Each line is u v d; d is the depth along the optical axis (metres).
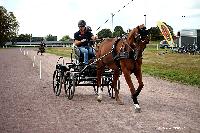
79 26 12.73
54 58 41.44
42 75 20.73
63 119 9.16
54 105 11.16
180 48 48.66
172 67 26.53
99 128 8.20
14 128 8.27
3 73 22.12
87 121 8.92
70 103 11.52
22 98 12.51
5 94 13.42
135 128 8.17
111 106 10.95
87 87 15.41
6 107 10.81
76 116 9.52
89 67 12.23
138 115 9.58
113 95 12.97
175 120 8.96
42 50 51.66
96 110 10.33
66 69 12.84
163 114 9.69
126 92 14.02
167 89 14.73
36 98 12.52
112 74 12.42
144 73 22.08
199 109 10.41
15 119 9.20
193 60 34.66
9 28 130.00
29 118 9.30
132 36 10.14
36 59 39.28
